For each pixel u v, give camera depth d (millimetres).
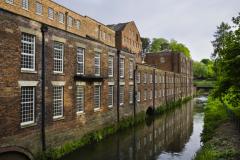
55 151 16844
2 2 28203
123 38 52719
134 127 30031
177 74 59375
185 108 50125
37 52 15594
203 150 15766
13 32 13742
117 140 23484
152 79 40281
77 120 19781
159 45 108188
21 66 14617
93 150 19828
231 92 16812
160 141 24016
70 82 19016
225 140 16516
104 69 24328
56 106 17688
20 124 14195
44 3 34844
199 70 116438
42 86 15992
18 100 14070
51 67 16875
